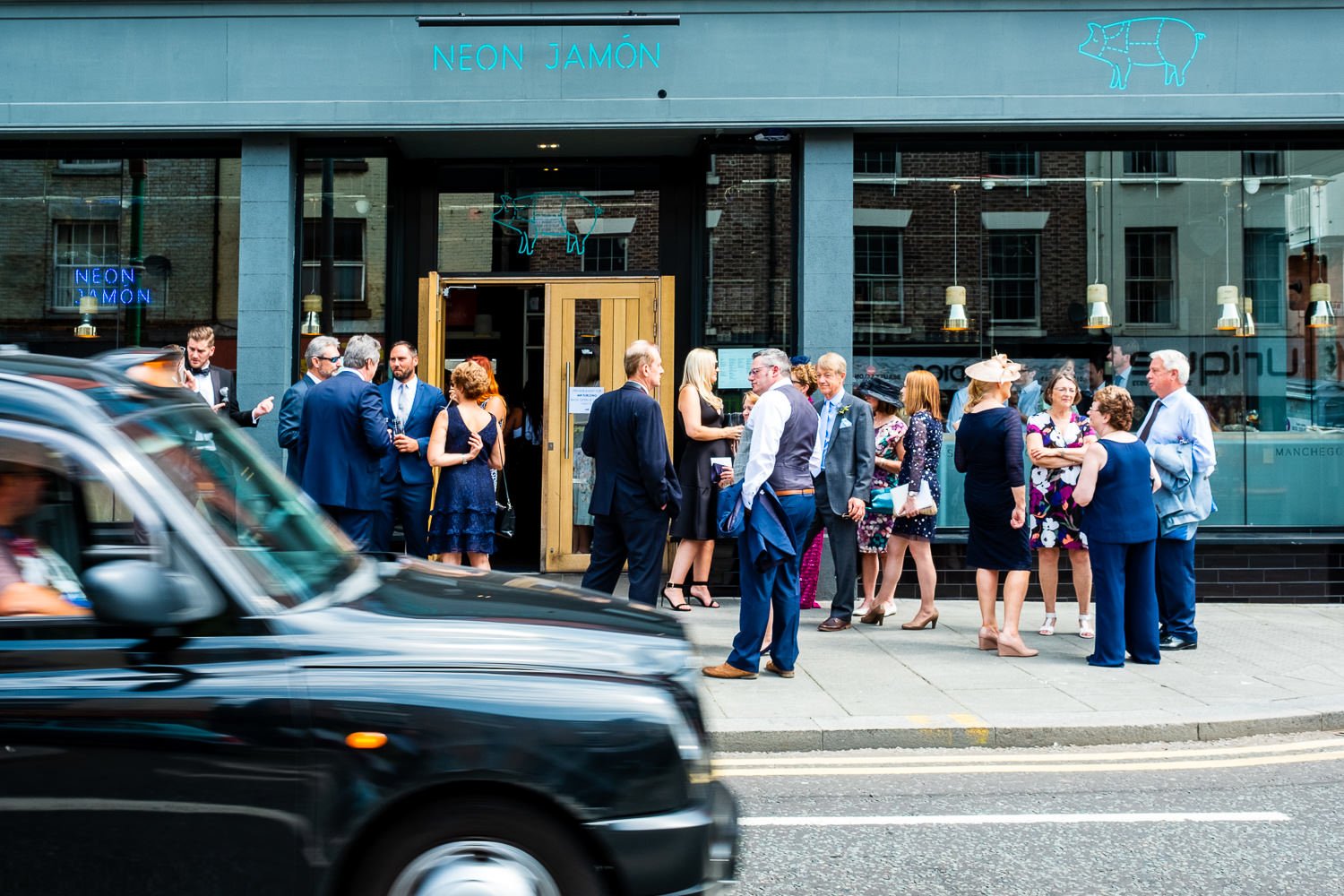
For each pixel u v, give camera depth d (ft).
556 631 10.84
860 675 24.94
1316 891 14.02
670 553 35.99
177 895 9.50
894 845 15.62
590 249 36.42
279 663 9.81
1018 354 35.42
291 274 34.81
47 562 9.91
